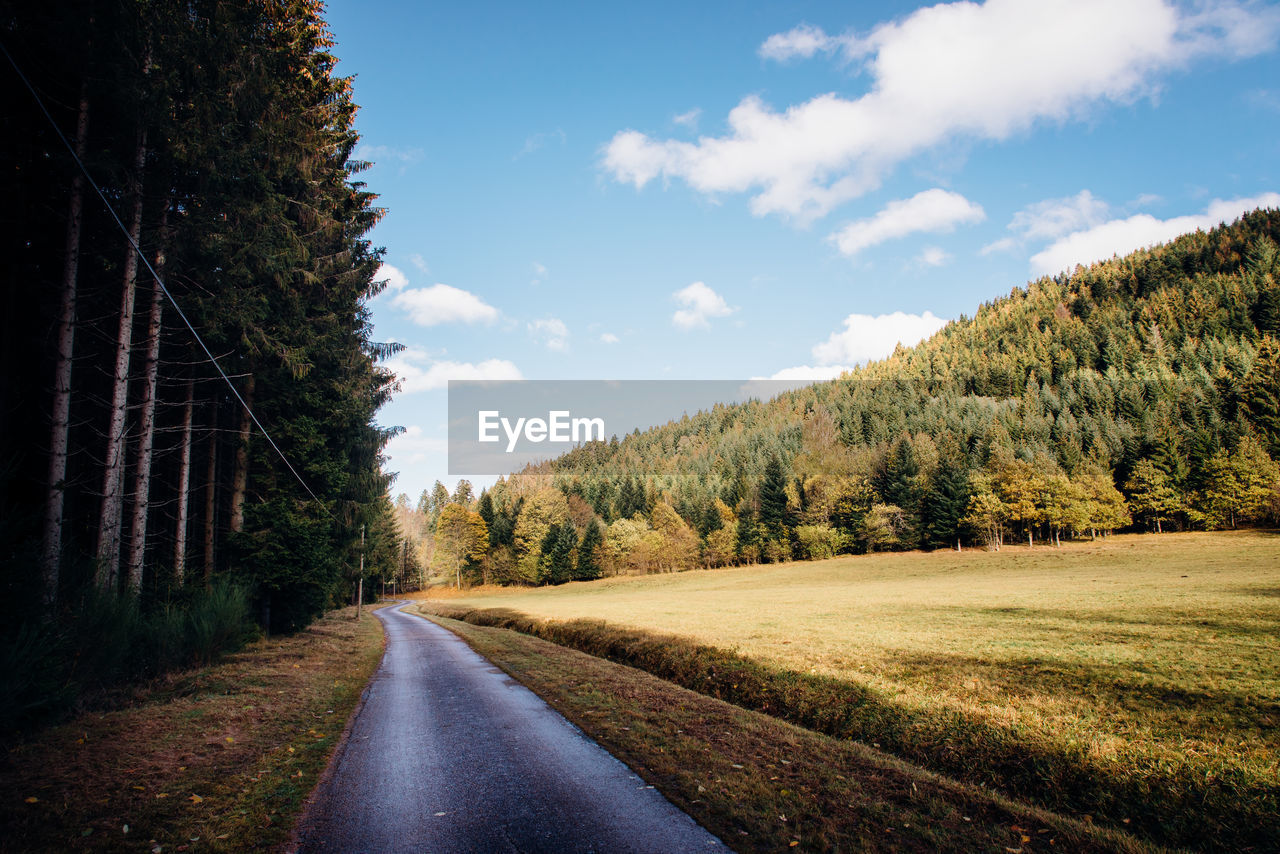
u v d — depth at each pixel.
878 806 5.49
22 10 9.52
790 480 90.81
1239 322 124.00
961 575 54.28
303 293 19.25
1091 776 7.51
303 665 14.16
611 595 57.72
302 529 19.25
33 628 7.51
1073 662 13.62
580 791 5.86
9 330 11.64
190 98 12.74
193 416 19.09
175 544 17.34
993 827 5.18
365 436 24.16
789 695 12.20
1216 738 8.32
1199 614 20.02
